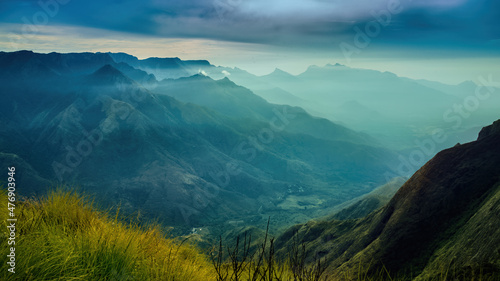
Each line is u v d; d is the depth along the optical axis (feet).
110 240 16.02
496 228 171.22
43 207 19.06
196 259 18.79
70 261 13.46
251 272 14.52
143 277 14.70
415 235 243.60
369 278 13.53
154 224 20.49
